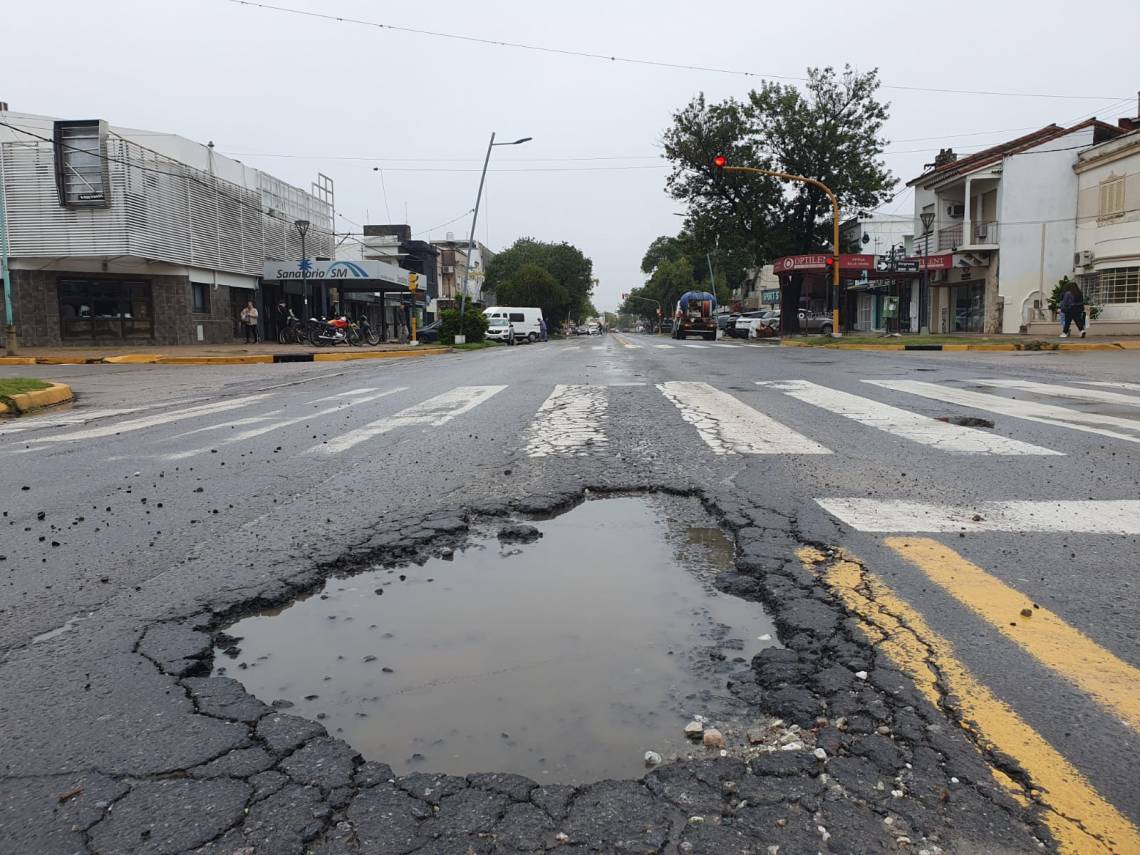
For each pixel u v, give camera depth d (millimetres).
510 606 2975
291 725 2117
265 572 3334
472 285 74750
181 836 1682
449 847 1633
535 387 11141
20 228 23359
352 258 51719
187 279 26844
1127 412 7387
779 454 5590
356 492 4750
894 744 1959
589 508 4352
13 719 2172
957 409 7770
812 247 39688
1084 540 3486
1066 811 1705
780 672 2348
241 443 6727
